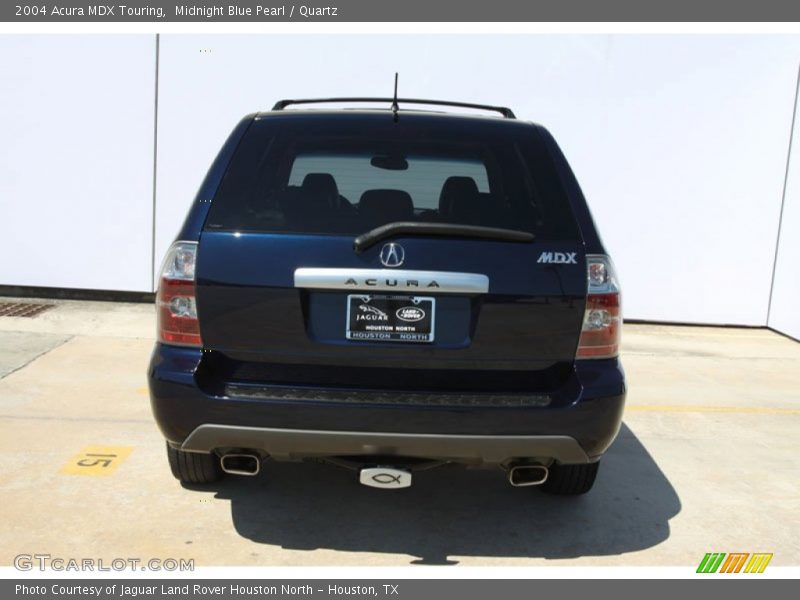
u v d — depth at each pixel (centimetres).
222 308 254
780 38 704
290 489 339
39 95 701
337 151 285
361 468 265
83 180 716
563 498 344
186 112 709
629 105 718
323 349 254
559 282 258
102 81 703
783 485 372
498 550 294
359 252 252
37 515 304
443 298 255
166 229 725
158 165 715
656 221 739
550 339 259
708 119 721
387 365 257
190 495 329
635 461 396
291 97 712
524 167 276
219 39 700
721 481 374
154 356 262
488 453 257
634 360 625
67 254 727
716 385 559
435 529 309
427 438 252
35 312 677
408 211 262
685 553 298
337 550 289
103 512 309
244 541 292
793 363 636
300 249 253
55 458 361
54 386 473
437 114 291
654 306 755
